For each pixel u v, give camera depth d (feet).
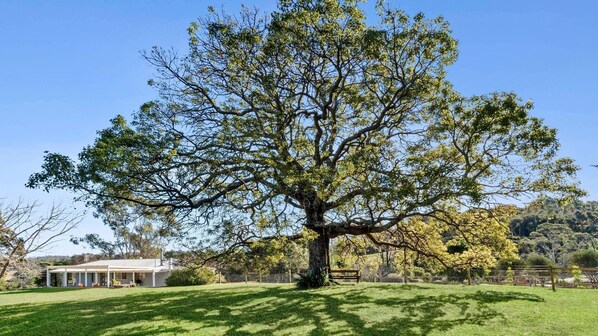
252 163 56.54
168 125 59.16
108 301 61.00
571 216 210.59
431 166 51.08
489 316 45.09
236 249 60.44
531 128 52.03
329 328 41.42
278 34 60.03
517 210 61.87
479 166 55.77
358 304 52.03
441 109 55.83
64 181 49.57
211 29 61.26
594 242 180.04
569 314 44.73
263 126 59.21
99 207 55.62
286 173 55.62
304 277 68.33
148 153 54.08
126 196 56.70
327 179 54.80
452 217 61.31
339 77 64.44
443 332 39.73
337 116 72.54
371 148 56.39
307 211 66.54
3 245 106.73
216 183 60.90
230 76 63.93
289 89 65.72
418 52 61.16
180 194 58.18
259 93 62.34
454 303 51.78
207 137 59.26
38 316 49.70
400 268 86.89
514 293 58.23
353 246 80.43
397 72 62.03
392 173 51.88
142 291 76.74
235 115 64.80
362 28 60.54
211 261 62.80
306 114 67.97
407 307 50.06
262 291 65.26
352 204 56.80
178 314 48.39
